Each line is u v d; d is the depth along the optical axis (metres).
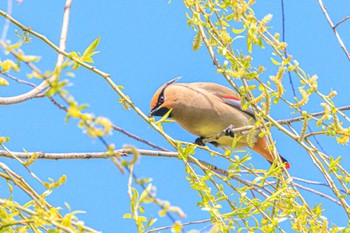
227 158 10.10
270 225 9.12
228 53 9.86
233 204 9.62
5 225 7.18
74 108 5.75
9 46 6.09
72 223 7.02
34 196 7.88
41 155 10.20
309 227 9.72
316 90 9.56
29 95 8.73
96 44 8.23
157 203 6.09
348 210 9.41
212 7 10.06
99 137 5.79
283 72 9.54
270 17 9.76
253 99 9.77
